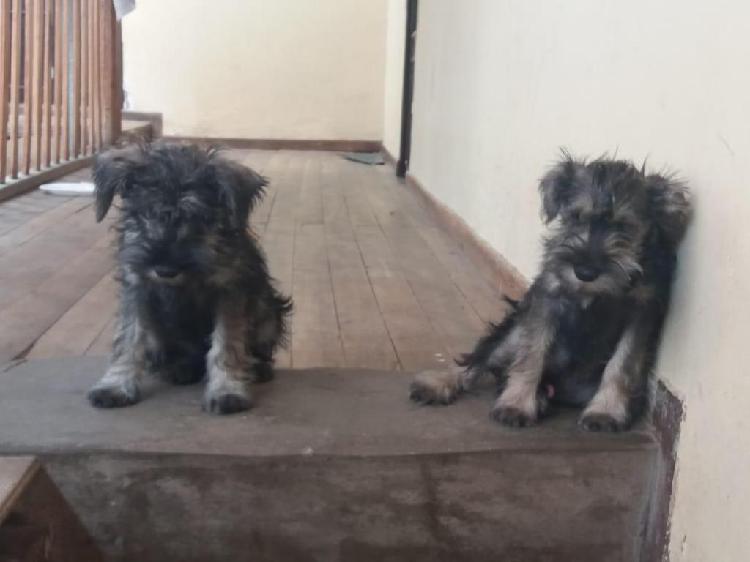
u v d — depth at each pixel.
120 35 2.88
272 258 1.64
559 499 0.77
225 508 0.76
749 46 0.64
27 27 2.14
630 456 0.76
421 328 1.21
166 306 0.81
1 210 1.92
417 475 0.76
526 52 1.31
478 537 0.78
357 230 1.96
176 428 0.77
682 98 0.75
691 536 0.70
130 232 0.79
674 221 0.73
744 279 0.63
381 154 3.64
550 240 0.80
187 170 0.80
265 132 3.76
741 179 0.64
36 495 0.72
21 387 0.86
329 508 0.76
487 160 1.59
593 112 0.99
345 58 3.71
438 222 2.08
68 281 1.36
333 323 1.23
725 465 0.65
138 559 0.76
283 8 3.65
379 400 0.86
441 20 2.21
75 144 2.53
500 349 0.87
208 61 3.68
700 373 0.70
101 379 0.85
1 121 1.98
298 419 0.80
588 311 0.77
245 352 0.85
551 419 0.81
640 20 0.85
